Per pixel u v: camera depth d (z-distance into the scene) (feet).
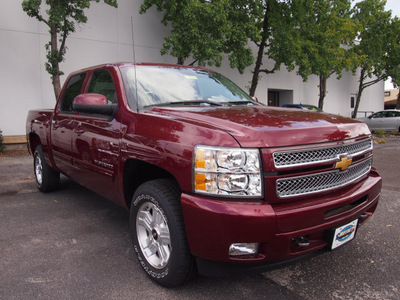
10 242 11.57
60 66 37.68
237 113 9.05
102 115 11.27
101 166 10.88
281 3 45.27
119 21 41.32
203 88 12.27
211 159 7.20
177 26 35.94
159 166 8.25
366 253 10.75
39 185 18.04
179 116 8.81
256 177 7.11
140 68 11.82
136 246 9.41
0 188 19.34
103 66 12.42
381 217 14.10
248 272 7.36
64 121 13.76
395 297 8.30
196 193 7.39
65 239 11.85
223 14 35.04
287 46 43.55
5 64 34.71
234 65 39.47
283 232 7.08
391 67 73.72
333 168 8.02
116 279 9.15
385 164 27.17
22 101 35.88
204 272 7.67
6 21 34.42
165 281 8.41
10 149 35.09
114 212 14.83
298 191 7.54
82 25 38.70
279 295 8.40
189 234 7.52
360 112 84.07
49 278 9.18
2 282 8.96
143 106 10.27
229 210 6.89
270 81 62.44
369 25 68.49
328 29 50.03
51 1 30.09
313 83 71.10
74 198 17.03
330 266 9.92
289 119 8.54
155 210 8.78
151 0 36.73
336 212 8.12
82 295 8.37
